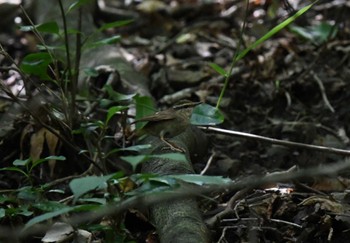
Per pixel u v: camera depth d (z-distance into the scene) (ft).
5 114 30.27
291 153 30.27
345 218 22.31
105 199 19.92
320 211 22.74
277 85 34.55
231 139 31.40
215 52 41.06
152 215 20.90
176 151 23.13
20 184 27.43
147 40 44.62
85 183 15.90
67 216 23.52
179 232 18.70
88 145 25.25
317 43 38.47
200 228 19.10
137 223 23.88
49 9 41.78
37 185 27.07
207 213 23.32
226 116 33.19
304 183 26.50
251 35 41.78
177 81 36.60
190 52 40.86
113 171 26.94
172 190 17.61
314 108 33.99
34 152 27.73
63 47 26.53
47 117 27.45
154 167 23.04
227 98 34.68
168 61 39.47
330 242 21.83
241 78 36.42
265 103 34.55
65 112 25.49
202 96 34.55
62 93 25.57
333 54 37.68
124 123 24.97
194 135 26.27
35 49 42.34
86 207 17.25
